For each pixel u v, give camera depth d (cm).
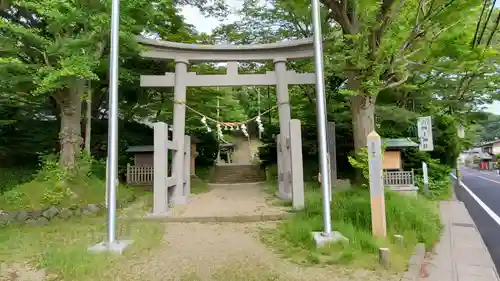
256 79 1181
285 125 1148
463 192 1562
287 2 1000
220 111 1884
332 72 1367
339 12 995
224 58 1178
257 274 449
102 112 1677
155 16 1045
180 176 1059
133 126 1780
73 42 813
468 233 721
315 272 459
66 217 823
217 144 2352
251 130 2989
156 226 747
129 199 1059
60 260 492
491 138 5462
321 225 654
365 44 907
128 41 927
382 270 463
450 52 888
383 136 1424
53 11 760
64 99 976
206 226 765
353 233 584
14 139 1337
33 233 688
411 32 864
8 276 450
